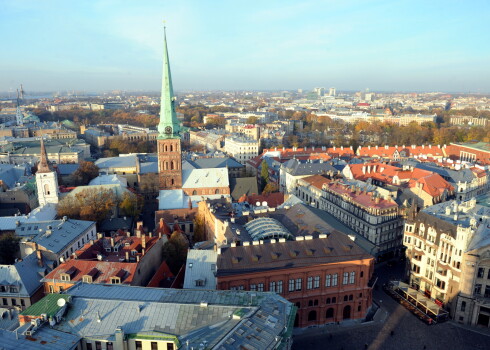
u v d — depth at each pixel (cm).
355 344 9894
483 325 10675
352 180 18675
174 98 17550
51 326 6856
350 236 11019
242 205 16400
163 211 16188
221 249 10200
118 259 10975
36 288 10738
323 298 10450
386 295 12288
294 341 9962
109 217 17350
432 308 10994
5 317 9300
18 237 13325
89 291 7862
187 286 10144
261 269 9856
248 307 7056
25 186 18962
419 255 12244
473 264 10381
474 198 13412
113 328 6825
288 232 11325
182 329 6762
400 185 18538
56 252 11931
